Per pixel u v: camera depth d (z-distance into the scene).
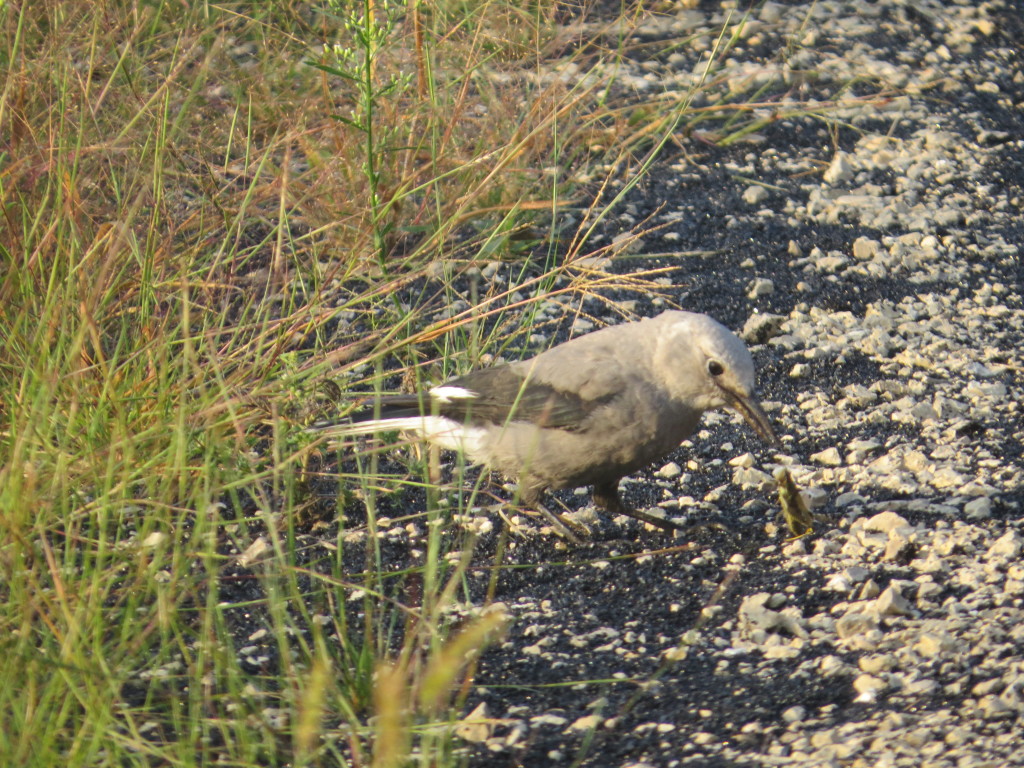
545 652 11.60
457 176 19.31
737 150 22.38
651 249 19.66
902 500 13.80
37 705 9.84
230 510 14.02
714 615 12.05
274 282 15.87
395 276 17.50
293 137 17.38
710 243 19.86
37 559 11.09
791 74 24.30
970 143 22.58
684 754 9.97
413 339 14.92
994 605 11.60
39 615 10.71
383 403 14.05
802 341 17.50
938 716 10.05
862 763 9.55
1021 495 13.67
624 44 24.30
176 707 9.88
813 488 14.04
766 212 20.56
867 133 22.95
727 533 13.56
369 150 16.81
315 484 14.51
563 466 13.38
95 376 13.78
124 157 16.27
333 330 17.14
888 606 11.61
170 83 16.27
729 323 18.00
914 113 23.53
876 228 20.17
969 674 10.62
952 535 12.87
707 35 25.69
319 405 14.34
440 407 13.62
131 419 13.34
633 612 12.26
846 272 19.03
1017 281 18.77
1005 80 24.78
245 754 9.62
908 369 16.69
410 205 19.06
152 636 11.22
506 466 13.59
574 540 13.56
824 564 12.71
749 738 10.10
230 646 10.52
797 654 11.24
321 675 8.73
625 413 13.12
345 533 13.74
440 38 20.80
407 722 9.84
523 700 10.89
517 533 13.80
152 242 14.46
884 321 17.78
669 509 14.29
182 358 14.16
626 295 18.48
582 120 21.91
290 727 10.12
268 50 20.58
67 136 15.33
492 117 20.02
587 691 10.95
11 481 10.76
